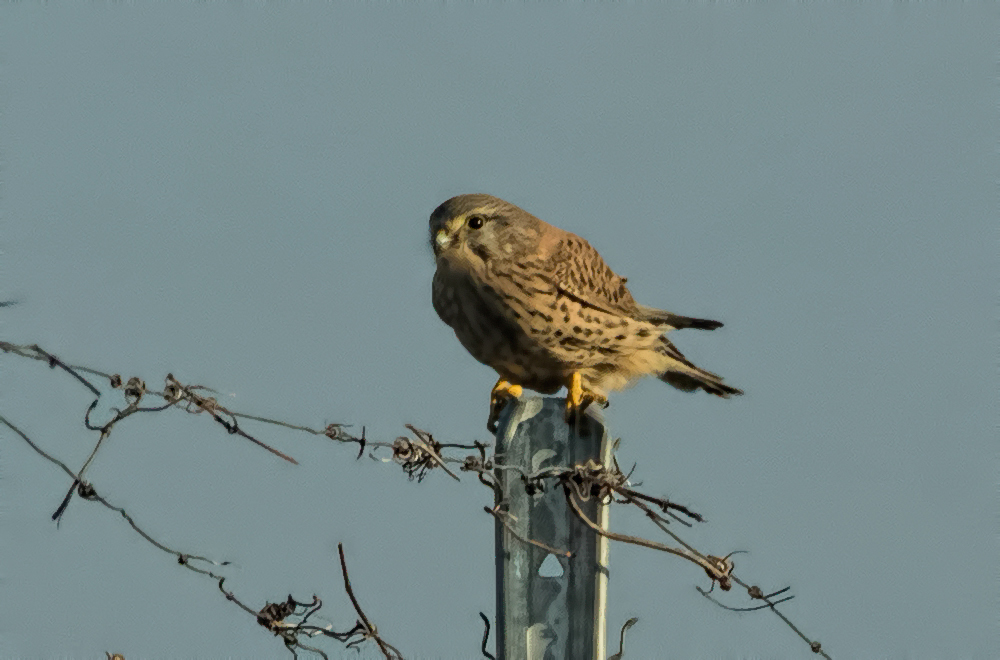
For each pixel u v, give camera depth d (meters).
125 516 7.92
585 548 8.67
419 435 8.34
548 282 10.85
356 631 8.31
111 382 7.73
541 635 8.67
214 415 7.92
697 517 8.58
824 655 8.78
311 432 8.12
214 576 8.16
